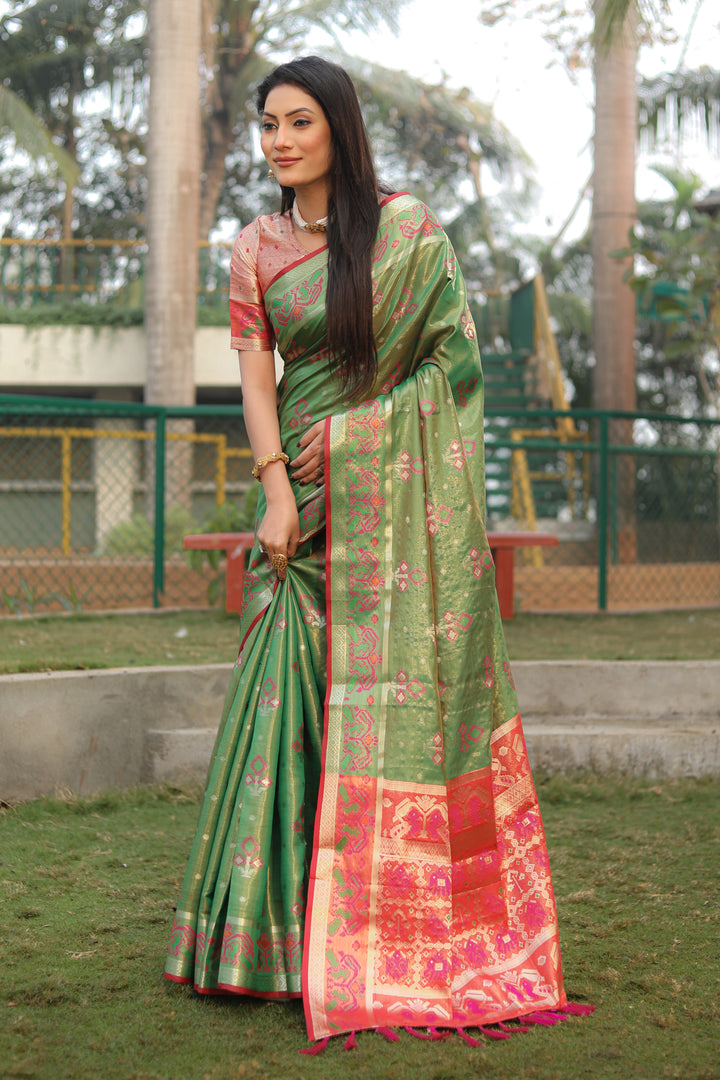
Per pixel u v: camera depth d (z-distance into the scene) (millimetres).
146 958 2037
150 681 3443
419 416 1908
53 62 14773
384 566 1879
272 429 1953
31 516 12242
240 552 5637
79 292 13000
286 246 1958
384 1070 1601
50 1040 1687
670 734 3586
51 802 3082
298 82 1889
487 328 15078
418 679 1855
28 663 3385
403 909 1796
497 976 1827
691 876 2582
